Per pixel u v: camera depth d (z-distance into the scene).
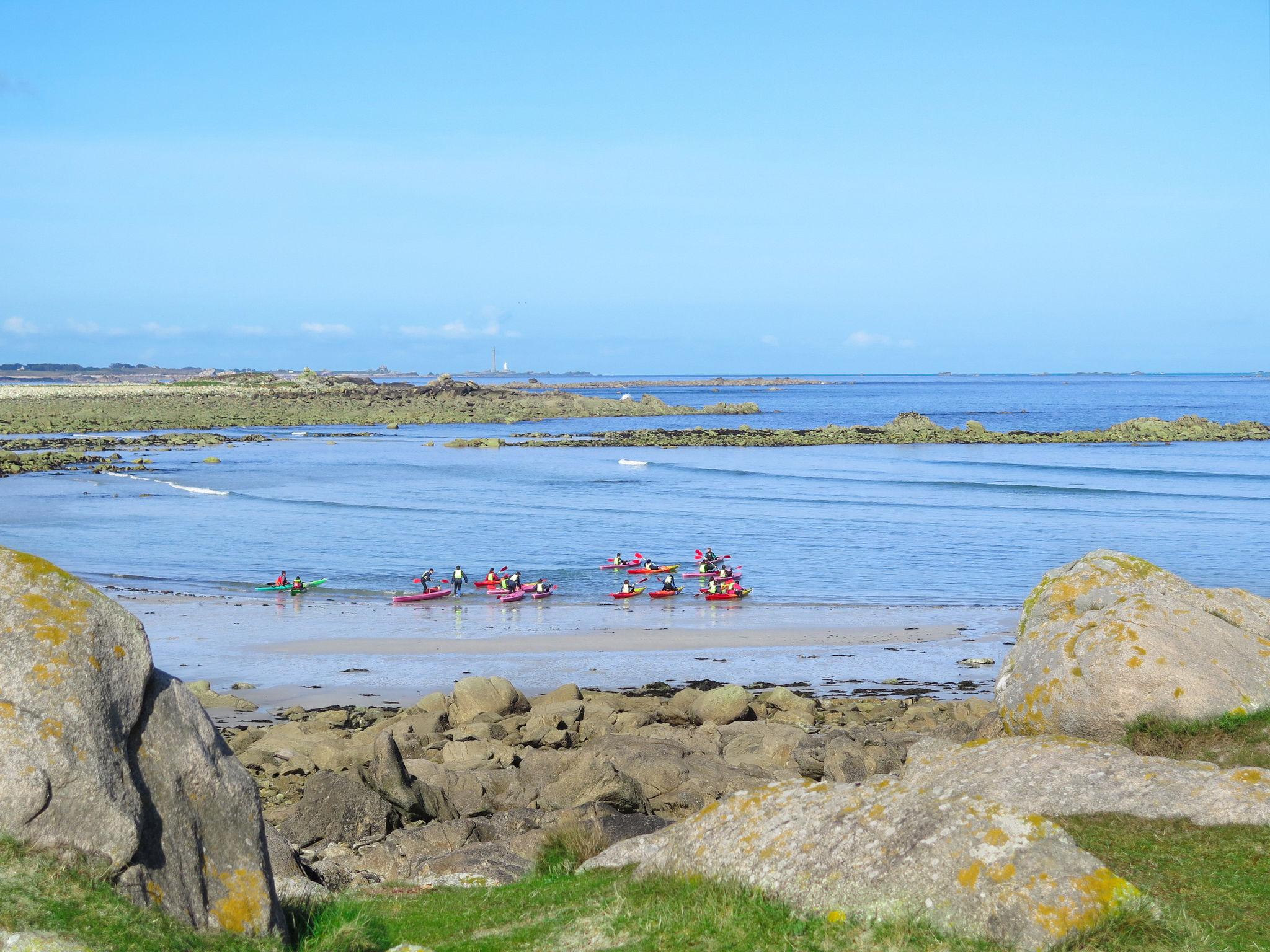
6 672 8.59
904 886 8.89
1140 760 12.17
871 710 30.34
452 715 29.22
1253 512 73.81
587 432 164.38
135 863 8.64
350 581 52.81
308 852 17.83
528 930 10.35
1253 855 10.28
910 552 60.19
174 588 50.31
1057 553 58.69
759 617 45.12
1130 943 8.18
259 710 31.02
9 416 175.00
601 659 37.66
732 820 10.91
